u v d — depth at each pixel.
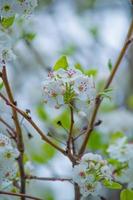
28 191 1.03
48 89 0.79
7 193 0.82
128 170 0.91
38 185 1.36
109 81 0.92
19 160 0.85
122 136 1.06
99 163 0.79
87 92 0.79
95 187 0.79
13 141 0.88
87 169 0.79
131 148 0.95
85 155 0.80
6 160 0.79
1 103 0.82
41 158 1.17
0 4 0.78
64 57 0.81
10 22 0.81
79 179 0.79
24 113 0.80
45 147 1.18
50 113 1.20
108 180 0.80
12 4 0.78
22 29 1.04
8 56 0.79
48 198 1.33
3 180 0.80
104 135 1.19
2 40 0.79
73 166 0.81
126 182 0.91
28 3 0.78
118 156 0.93
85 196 0.81
